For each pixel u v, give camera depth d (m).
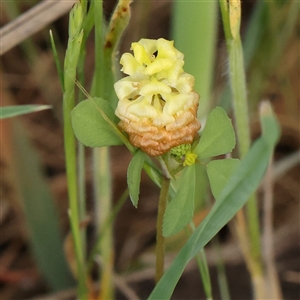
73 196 0.15
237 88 0.15
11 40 0.16
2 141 0.18
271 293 0.17
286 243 0.20
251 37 0.20
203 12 0.17
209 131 0.13
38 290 0.20
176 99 0.13
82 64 0.15
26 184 0.18
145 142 0.13
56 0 0.16
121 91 0.13
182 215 0.13
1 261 0.21
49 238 0.19
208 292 0.15
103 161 0.17
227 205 0.14
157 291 0.14
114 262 0.21
